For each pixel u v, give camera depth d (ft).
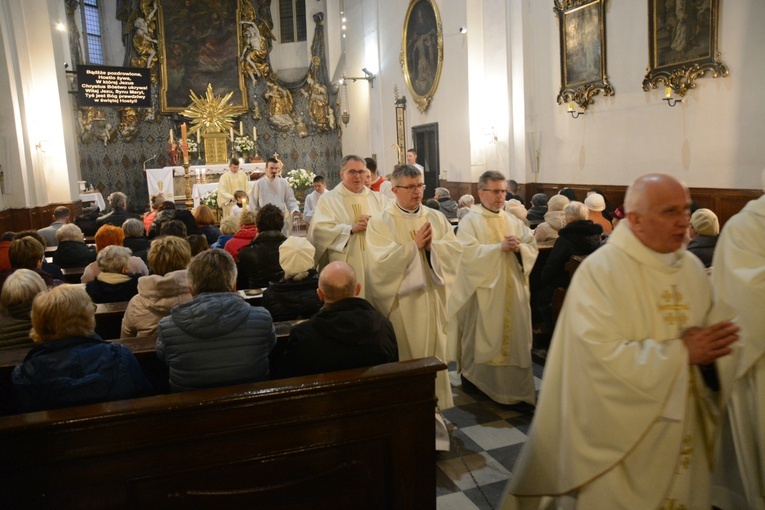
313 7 65.87
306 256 11.46
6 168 35.83
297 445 7.92
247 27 64.90
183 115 62.44
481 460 11.84
